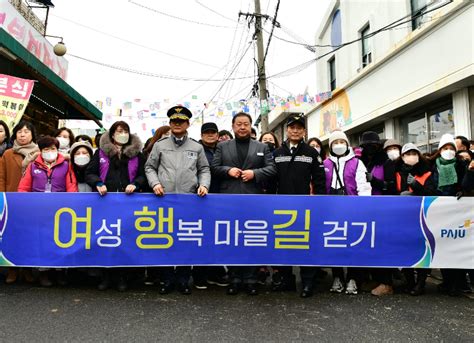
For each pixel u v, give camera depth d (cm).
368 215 337
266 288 360
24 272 358
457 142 444
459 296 336
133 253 328
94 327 250
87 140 432
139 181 340
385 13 898
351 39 1088
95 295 319
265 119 972
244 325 260
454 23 621
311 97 873
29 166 345
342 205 337
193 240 333
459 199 339
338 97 1089
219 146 355
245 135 345
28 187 340
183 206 333
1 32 503
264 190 389
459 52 611
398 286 377
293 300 319
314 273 340
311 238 336
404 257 335
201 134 398
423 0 766
